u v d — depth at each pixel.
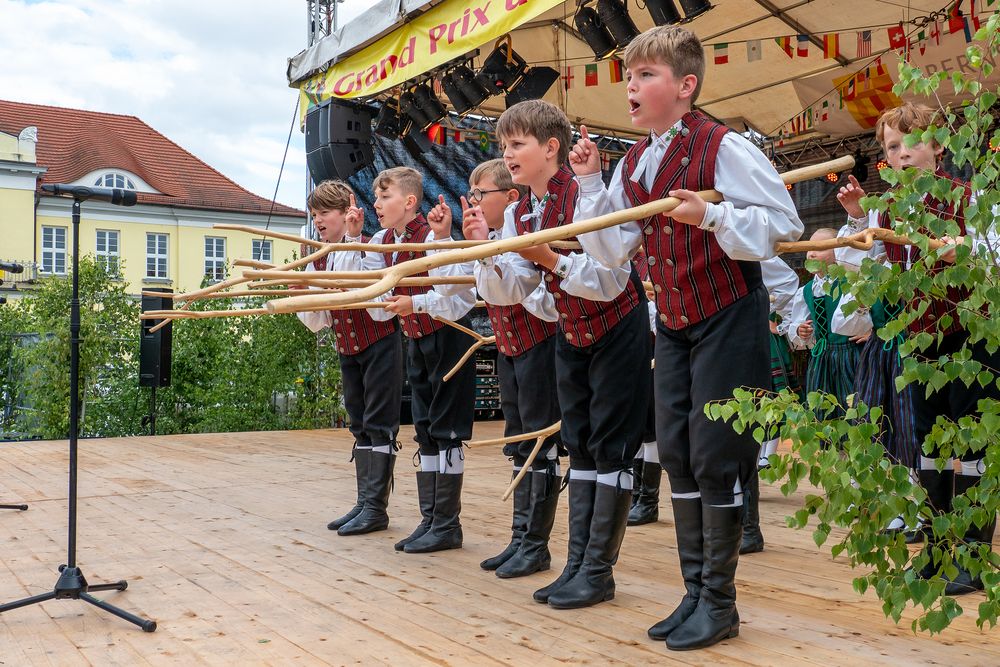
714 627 2.01
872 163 7.83
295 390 8.52
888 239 1.90
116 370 8.23
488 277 2.48
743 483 2.02
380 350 3.45
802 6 5.95
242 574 2.79
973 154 1.56
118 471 5.45
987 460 1.63
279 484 4.90
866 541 1.65
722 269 1.95
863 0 5.78
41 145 29.34
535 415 2.73
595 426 2.36
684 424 2.05
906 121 2.49
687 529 2.10
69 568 2.39
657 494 3.78
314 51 7.08
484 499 4.32
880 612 2.31
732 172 1.91
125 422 8.20
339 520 3.57
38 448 6.83
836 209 8.20
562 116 2.52
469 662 1.93
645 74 2.03
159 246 29.44
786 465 1.67
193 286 29.62
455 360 3.15
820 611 2.33
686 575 2.12
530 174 2.48
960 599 2.38
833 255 3.11
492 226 2.94
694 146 1.96
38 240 27.84
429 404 3.20
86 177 28.81
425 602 2.44
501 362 2.91
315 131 7.22
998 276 1.62
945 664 1.89
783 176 1.95
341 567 2.88
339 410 8.56
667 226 1.98
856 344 3.70
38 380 7.98
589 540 2.43
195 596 2.52
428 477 3.24
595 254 2.12
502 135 2.50
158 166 30.42
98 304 8.55
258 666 1.94
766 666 1.88
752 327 1.98
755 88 7.26
